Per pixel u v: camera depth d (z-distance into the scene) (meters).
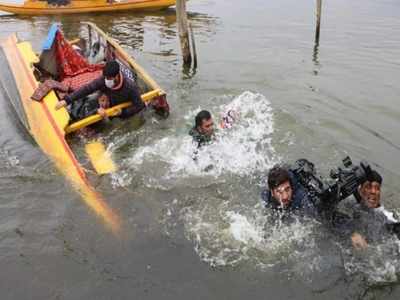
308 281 4.27
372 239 4.66
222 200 5.46
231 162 6.24
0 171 6.06
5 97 8.45
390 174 6.11
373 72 10.28
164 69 10.60
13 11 16.12
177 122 7.53
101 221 5.09
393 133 7.43
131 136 7.03
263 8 16.36
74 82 8.44
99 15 16.23
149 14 16.34
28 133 7.08
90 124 7.16
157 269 4.43
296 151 6.61
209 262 4.50
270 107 8.18
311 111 8.15
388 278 4.28
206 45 12.31
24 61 8.99
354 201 5.11
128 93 7.13
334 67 10.62
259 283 4.26
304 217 4.85
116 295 4.16
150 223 5.06
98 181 5.85
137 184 5.79
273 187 4.78
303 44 12.32
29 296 4.16
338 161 6.41
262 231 4.88
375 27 13.84
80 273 4.41
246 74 10.20
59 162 6.10
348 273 4.34
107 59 9.53
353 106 8.47
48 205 5.38
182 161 6.29
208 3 17.27
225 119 7.10
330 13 15.53
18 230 4.98
